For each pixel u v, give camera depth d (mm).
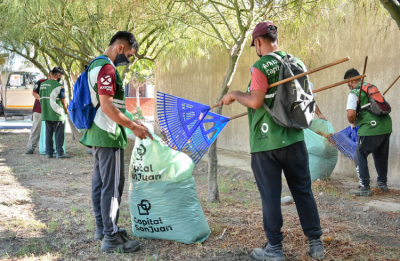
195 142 3793
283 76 2881
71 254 3230
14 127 16047
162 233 3502
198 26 6645
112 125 3221
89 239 3555
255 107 2914
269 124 2957
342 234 3795
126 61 3357
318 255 3092
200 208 3576
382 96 5371
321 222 4305
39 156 8852
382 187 5727
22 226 3879
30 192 5355
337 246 3416
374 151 5688
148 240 3582
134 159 3527
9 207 4598
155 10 5750
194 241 3477
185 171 3471
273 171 3014
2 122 18516
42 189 5645
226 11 6363
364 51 6793
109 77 3064
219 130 3762
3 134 13305
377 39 6520
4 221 4008
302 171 3051
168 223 3453
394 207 4902
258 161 3055
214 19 6695
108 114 3061
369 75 6711
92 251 3303
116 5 5820
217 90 11266
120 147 3295
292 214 4586
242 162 8750
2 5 6180
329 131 6445
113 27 6801
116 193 3287
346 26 7125
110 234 3266
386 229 4230
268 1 5043
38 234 3680
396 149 6230
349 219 4605
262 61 2922
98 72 3080
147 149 3439
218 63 11148
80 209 4547
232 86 10531
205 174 7312
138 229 3580
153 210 3453
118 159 3279
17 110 18719
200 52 9570
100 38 7223
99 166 3301
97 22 6922
